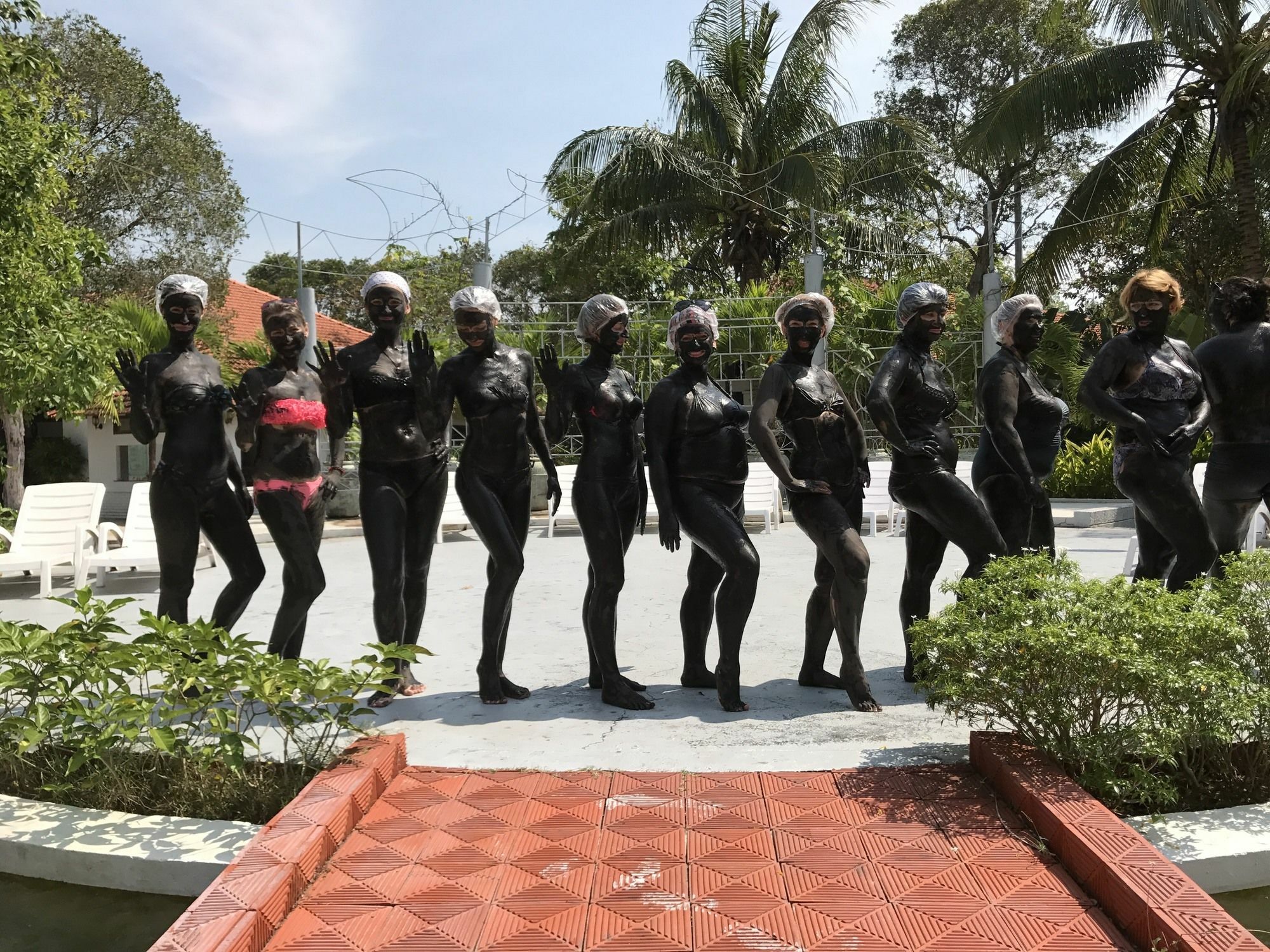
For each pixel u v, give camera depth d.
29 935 3.26
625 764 4.18
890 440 5.28
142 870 3.39
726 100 20.02
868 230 21.64
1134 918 2.81
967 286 26.03
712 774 4.03
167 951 2.58
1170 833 3.42
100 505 10.18
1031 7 27.11
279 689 3.83
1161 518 5.32
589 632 5.41
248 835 3.54
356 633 7.14
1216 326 5.69
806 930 2.89
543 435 5.68
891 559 10.55
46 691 4.09
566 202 22.22
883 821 3.57
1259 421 5.46
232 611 5.22
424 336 4.99
